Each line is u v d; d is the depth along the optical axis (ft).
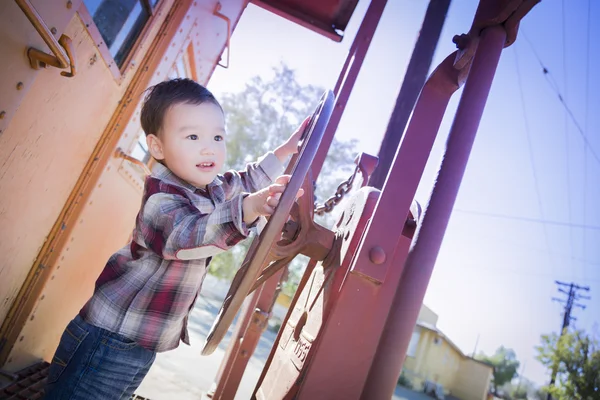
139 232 3.96
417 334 101.76
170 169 4.19
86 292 10.01
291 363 4.84
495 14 3.89
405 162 4.48
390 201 4.39
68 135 6.68
